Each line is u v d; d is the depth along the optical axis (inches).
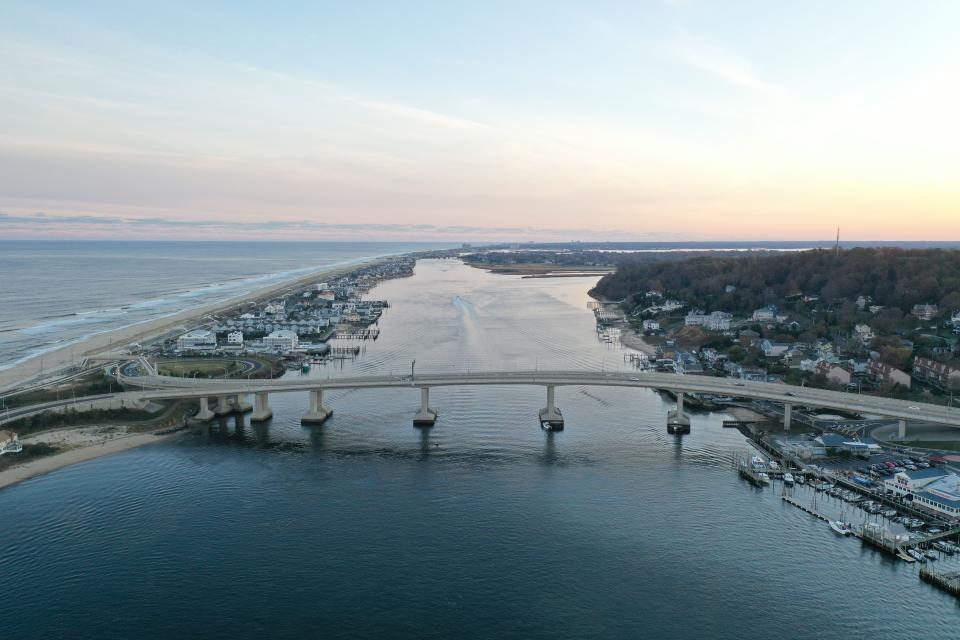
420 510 4697.3
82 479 5226.4
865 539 4254.4
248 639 3253.0
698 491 5083.7
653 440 6373.0
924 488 4808.1
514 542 4234.7
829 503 4835.1
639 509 4746.6
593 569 3919.8
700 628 3378.4
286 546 4153.5
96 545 4143.7
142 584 3708.2
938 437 6245.1
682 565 3973.9
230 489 5049.2
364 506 4756.4
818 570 3929.6
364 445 6151.6
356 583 3747.5
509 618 3440.0
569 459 5797.2
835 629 3383.4
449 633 3314.5
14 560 3949.3
